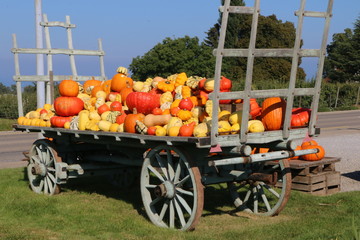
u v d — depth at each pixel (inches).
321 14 234.5
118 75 328.8
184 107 241.8
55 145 314.5
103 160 321.4
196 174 221.3
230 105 247.1
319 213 265.6
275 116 235.0
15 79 401.4
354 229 193.5
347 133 768.3
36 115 348.8
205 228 238.5
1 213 263.0
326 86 1599.4
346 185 358.0
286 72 2062.0
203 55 1930.4
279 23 2413.9
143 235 221.8
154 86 296.4
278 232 226.2
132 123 248.5
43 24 410.9
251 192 285.0
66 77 422.6
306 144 346.0
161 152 268.8
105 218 253.6
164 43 1927.9
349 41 2586.1
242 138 218.5
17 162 478.9
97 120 283.4
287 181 261.6
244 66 2031.3
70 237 216.1
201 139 203.0
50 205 282.0
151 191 324.2
